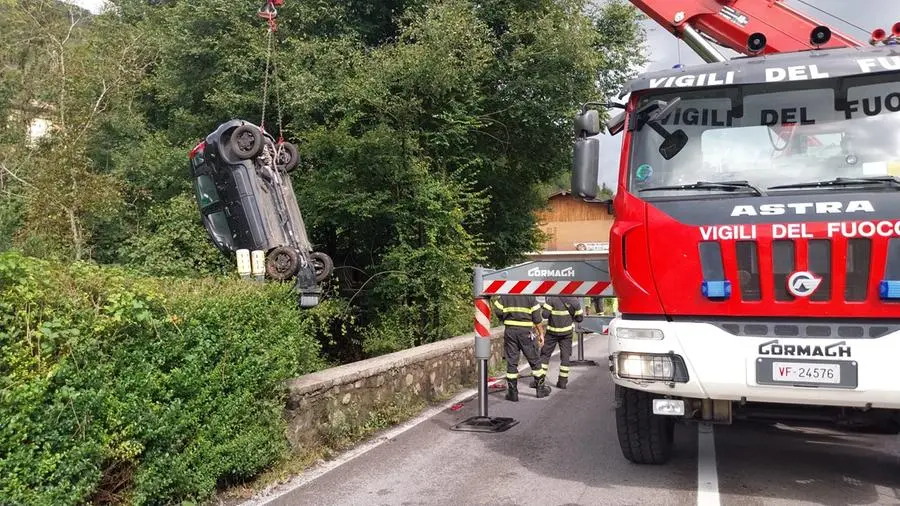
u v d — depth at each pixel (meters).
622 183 4.99
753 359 4.40
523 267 7.05
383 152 12.35
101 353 4.04
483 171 15.62
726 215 4.55
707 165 4.82
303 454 6.03
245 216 10.30
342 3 14.70
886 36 5.29
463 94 13.38
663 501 4.88
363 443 6.74
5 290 3.68
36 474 3.61
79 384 3.85
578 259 6.80
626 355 4.73
